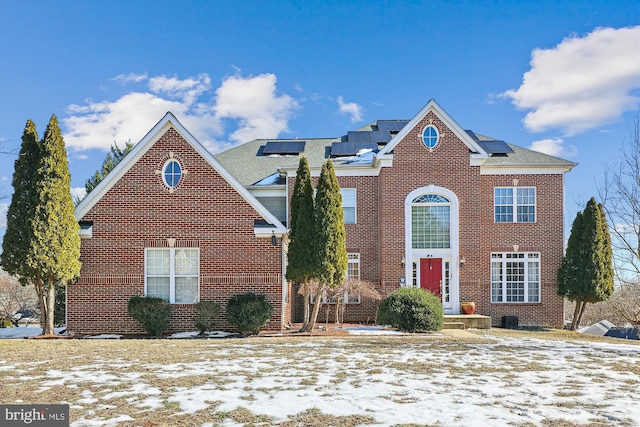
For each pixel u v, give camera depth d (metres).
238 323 20.23
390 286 26.22
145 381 10.88
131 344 16.98
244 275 21.34
